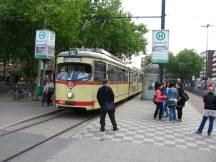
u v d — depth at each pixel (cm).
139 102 3183
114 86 2409
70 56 1953
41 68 3044
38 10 2872
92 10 4266
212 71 16088
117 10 4650
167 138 1345
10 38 3425
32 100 2706
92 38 4303
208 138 1390
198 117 2117
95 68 1958
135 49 5497
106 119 1825
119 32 4906
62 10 2986
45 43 2367
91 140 1234
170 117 1836
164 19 2584
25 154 988
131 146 1162
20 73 5034
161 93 1894
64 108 2128
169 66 9194
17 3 3081
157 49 2588
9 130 1358
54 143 1163
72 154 1008
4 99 2761
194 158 1042
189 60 9012
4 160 902
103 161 945
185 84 9119
